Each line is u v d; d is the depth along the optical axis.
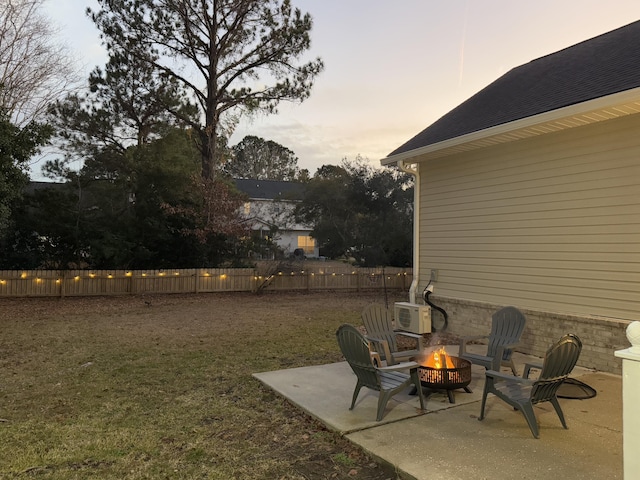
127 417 4.03
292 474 2.96
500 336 5.36
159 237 15.48
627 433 1.95
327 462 3.13
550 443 3.31
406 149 8.24
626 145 5.30
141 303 12.88
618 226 5.39
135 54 16.31
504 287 6.89
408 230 19.02
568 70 7.21
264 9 16.41
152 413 4.13
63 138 16.62
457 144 6.88
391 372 4.30
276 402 4.44
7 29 13.31
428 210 8.45
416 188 8.63
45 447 3.37
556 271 6.11
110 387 4.94
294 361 6.16
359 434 3.50
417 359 5.14
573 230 5.89
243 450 3.33
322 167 26.62
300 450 3.33
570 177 5.92
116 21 15.85
